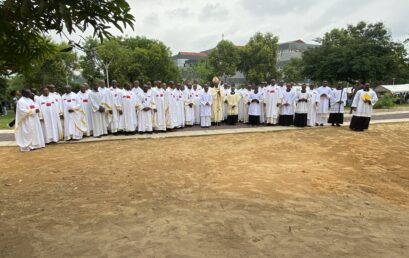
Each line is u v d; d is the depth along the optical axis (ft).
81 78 131.85
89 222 16.63
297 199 19.67
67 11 8.54
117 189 21.89
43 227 16.16
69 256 13.29
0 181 24.17
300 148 34.88
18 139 35.50
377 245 13.98
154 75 134.92
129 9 9.98
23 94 35.63
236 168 26.86
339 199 19.79
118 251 13.60
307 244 14.05
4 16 9.12
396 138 41.06
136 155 32.12
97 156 31.91
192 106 51.65
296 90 50.83
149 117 44.47
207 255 13.12
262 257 12.96
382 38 113.91
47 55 11.85
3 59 11.20
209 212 17.69
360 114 45.98
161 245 14.03
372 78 110.11
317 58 122.31
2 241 14.74
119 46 127.13
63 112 40.19
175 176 24.76
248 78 157.58
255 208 18.21
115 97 42.78
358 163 28.76
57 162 29.71
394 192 21.29
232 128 49.57
